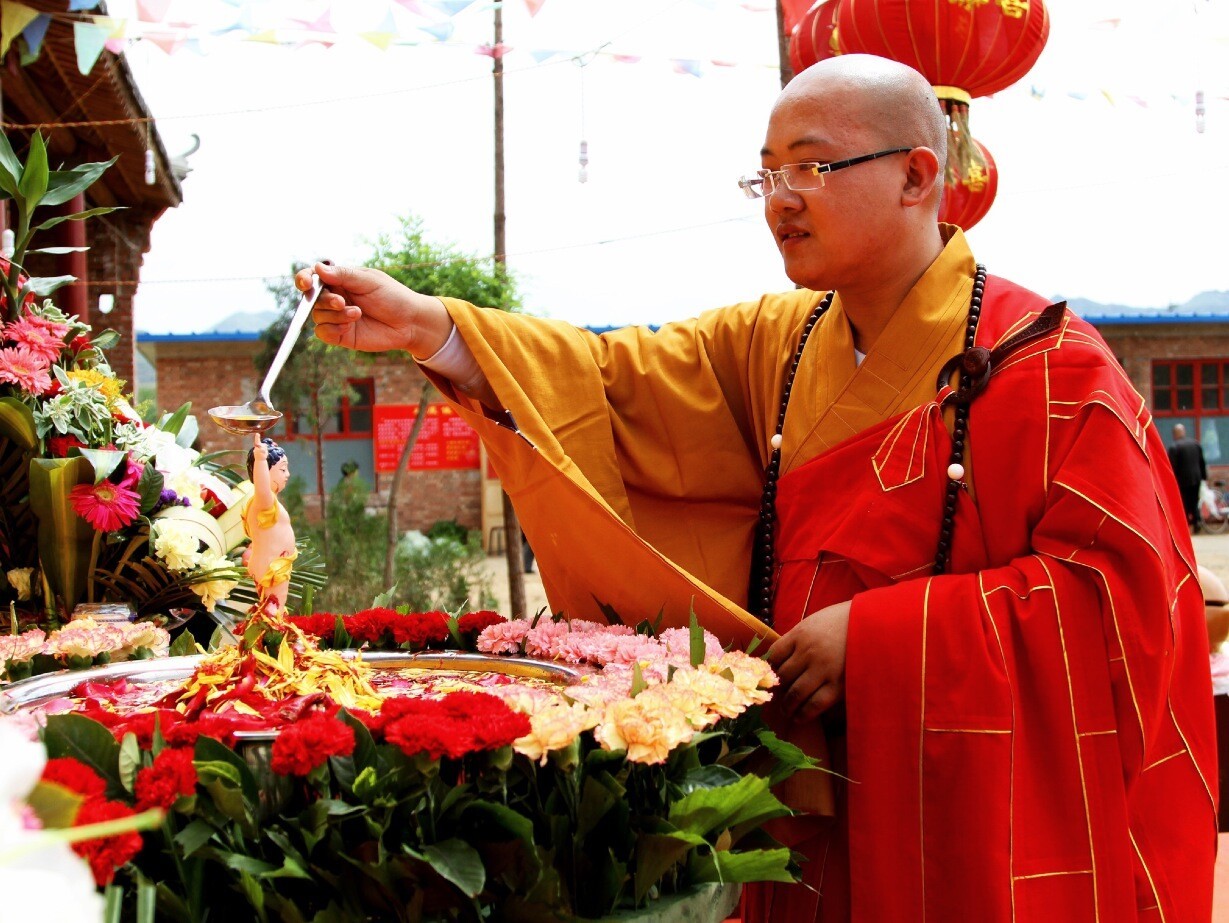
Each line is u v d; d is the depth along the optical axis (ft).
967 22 10.85
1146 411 6.03
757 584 6.76
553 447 6.31
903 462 5.98
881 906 5.37
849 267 6.17
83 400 8.47
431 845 3.92
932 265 6.32
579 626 6.12
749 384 7.04
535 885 3.97
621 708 4.36
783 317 7.01
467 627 6.39
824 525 6.18
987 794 5.29
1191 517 59.98
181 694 4.78
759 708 5.32
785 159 6.18
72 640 6.05
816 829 5.80
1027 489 5.77
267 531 9.16
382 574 25.68
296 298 37.91
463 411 6.88
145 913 3.25
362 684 4.95
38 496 8.07
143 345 57.82
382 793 3.91
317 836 3.84
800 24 12.19
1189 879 5.91
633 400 7.01
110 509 8.07
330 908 3.80
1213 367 69.82
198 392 58.59
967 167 11.42
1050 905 5.29
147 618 8.76
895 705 5.45
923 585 5.61
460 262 29.86
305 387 38.09
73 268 28.25
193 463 9.57
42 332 8.46
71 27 17.69
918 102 6.25
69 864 2.60
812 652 5.61
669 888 4.58
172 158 31.24
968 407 5.99
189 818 3.84
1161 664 5.43
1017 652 5.46
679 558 6.93
